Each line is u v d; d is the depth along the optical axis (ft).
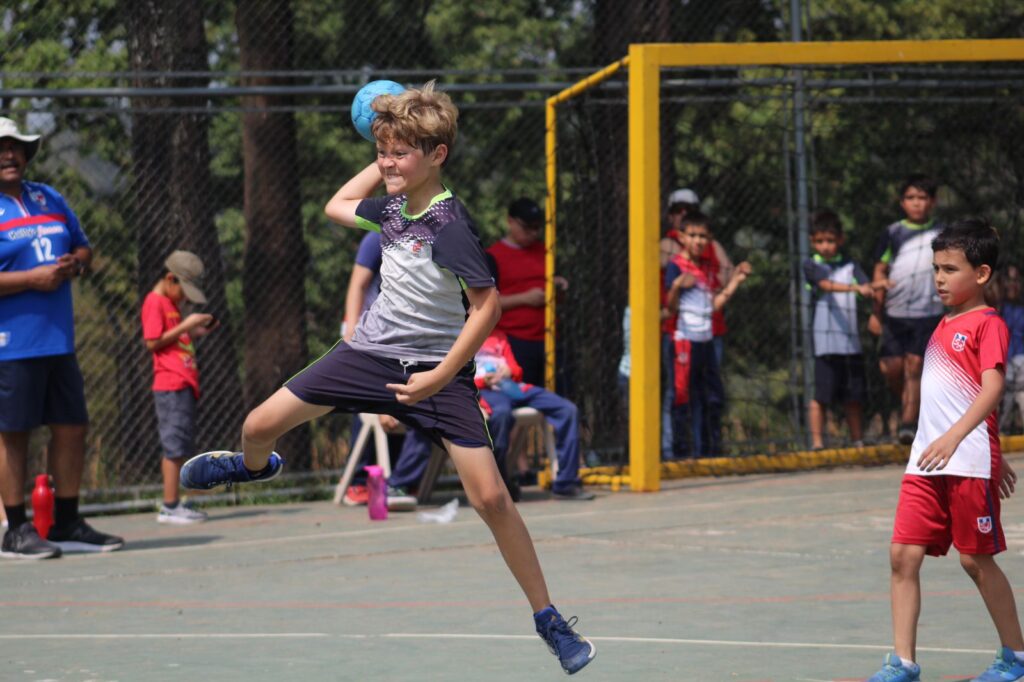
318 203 85.30
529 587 23.54
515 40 92.94
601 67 75.66
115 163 75.10
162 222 65.46
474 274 23.06
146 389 62.80
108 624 32.58
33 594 37.04
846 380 62.18
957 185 76.74
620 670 26.40
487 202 86.74
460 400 23.72
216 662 27.86
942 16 91.50
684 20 80.48
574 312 61.31
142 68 66.59
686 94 78.48
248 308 67.87
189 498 55.98
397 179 23.30
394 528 47.83
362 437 55.06
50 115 74.13
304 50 84.28
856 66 62.54
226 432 65.46
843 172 79.97
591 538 43.86
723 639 29.09
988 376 24.11
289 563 41.16
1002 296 65.41
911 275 59.62
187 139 66.08
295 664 27.53
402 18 85.30
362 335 24.13
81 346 65.05
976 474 24.16
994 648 27.43
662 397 60.18
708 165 81.05
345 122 85.76
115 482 61.62
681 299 59.21
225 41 90.02
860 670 25.94
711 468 59.06
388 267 24.09
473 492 23.49
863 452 61.46
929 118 77.71
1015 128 72.49
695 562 39.06
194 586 37.78
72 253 44.11
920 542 24.38
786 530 44.37
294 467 63.05
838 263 61.67
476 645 29.07
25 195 43.27
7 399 42.60
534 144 87.25
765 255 84.48
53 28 73.31
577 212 61.52
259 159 68.23
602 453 61.93
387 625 31.53
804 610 32.12
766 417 73.56
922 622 30.01
